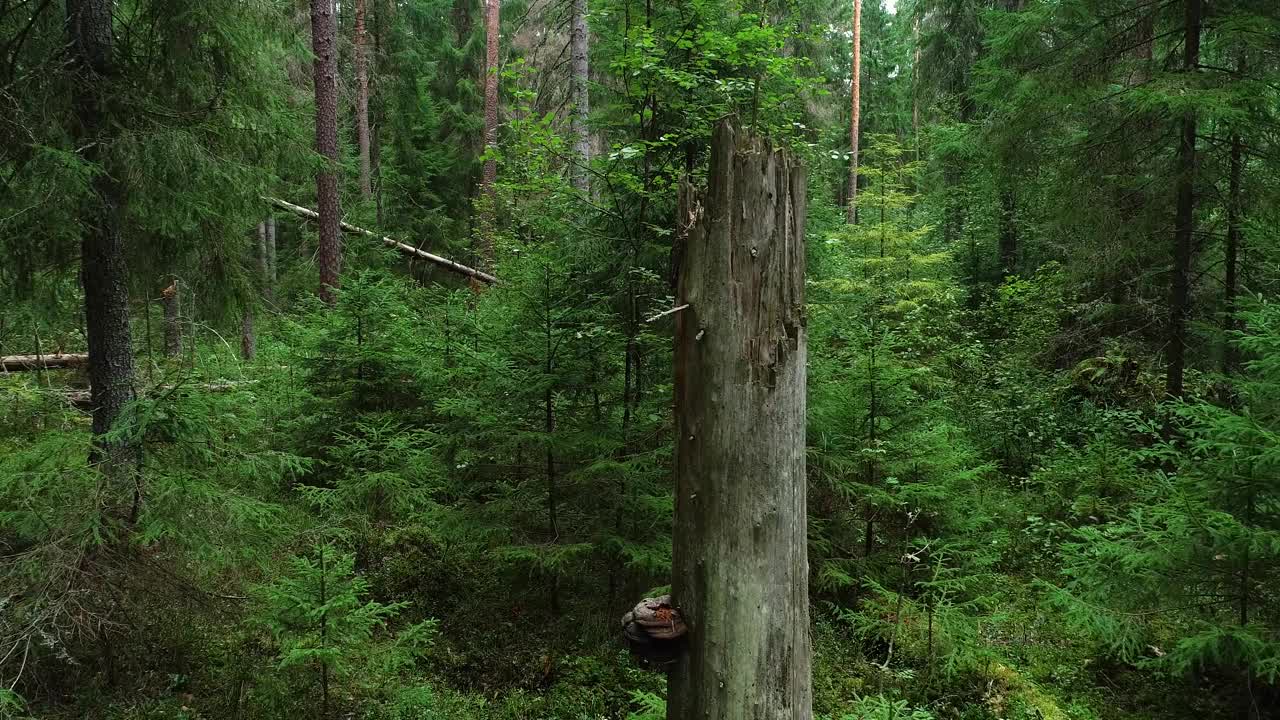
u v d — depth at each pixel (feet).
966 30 50.42
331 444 23.35
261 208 19.25
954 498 19.57
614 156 17.71
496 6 50.72
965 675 16.28
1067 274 29.07
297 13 45.39
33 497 13.42
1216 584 13.84
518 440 17.02
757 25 19.67
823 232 24.79
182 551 14.46
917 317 35.63
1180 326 25.48
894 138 46.29
